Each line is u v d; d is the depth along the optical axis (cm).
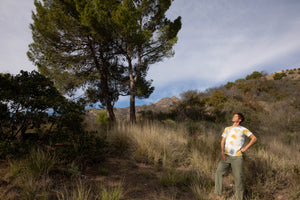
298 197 301
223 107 1267
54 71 940
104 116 1130
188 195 298
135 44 872
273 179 354
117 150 476
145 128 611
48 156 331
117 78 1212
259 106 1441
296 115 1287
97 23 772
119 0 969
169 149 486
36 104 345
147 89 1273
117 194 250
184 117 1165
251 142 285
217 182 297
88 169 350
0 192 228
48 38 856
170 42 917
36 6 854
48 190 247
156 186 320
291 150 669
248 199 293
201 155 466
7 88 340
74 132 393
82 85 1020
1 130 328
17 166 290
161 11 1020
